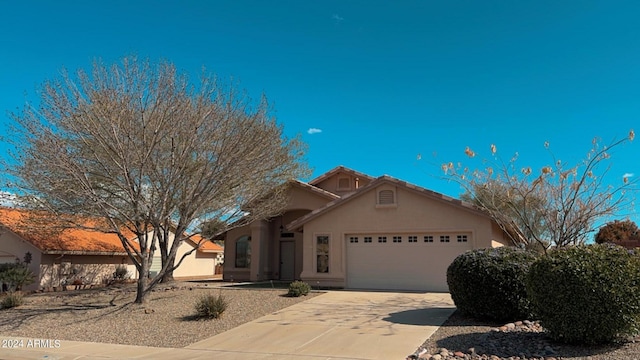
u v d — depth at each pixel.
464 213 17.28
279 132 15.93
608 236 24.09
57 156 12.51
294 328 10.76
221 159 14.23
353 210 18.83
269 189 18.05
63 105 13.16
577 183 12.41
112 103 13.30
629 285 7.52
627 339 7.96
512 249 11.04
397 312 12.30
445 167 14.45
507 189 14.01
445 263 17.42
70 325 12.12
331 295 15.80
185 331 11.04
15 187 13.35
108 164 14.18
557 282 7.91
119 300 15.22
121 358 8.85
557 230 12.73
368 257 18.48
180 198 15.05
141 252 14.41
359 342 9.23
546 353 7.68
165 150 14.59
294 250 24.28
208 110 14.37
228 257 25.38
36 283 20.55
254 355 8.68
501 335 8.99
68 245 21.75
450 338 9.15
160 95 13.94
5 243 21.81
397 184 18.22
